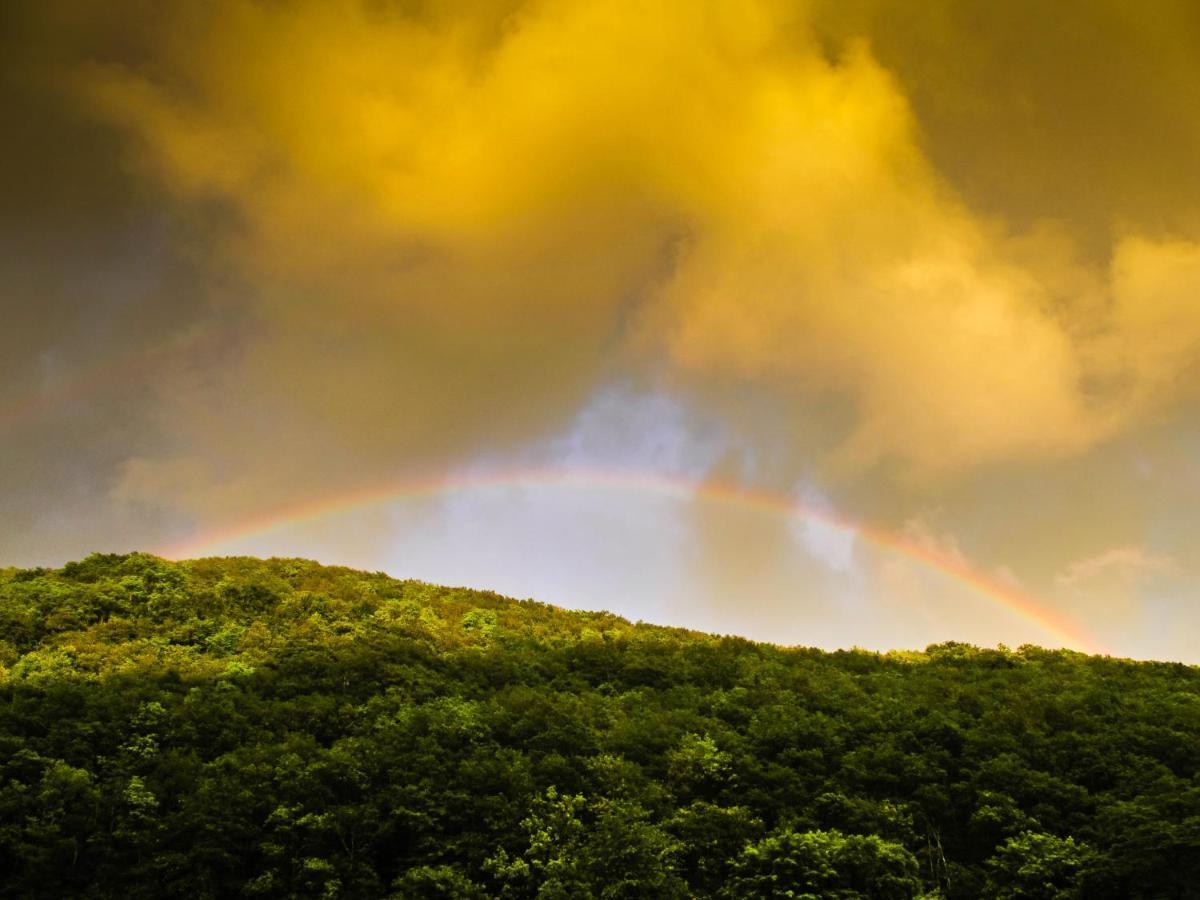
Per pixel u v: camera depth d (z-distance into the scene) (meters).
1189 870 50.28
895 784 60.75
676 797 60.16
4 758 54.50
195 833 52.25
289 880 51.84
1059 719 68.75
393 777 56.91
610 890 49.41
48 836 49.97
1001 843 57.22
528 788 57.31
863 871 51.22
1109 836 53.53
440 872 50.88
